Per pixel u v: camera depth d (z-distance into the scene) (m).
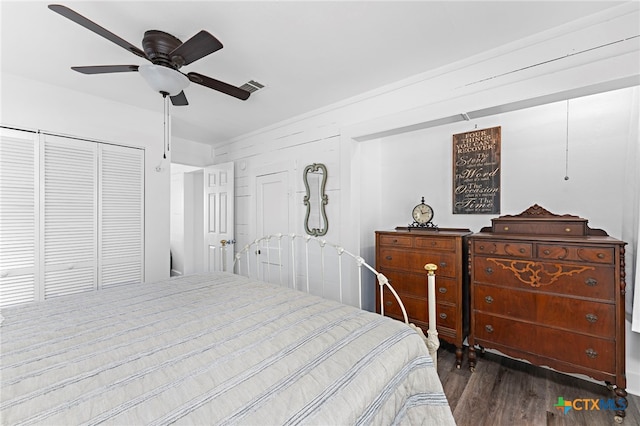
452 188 2.87
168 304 1.64
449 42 1.86
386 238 2.75
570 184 2.27
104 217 2.79
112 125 2.83
